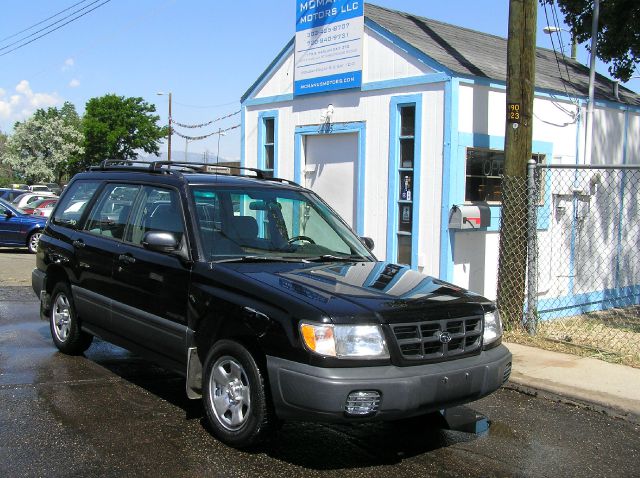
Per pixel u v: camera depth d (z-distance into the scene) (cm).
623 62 1292
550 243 1000
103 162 685
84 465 409
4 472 394
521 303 801
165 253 517
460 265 884
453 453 457
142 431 470
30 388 561
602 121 1112
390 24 981
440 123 870
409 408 402
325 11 1023
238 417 439
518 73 780
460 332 440
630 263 1148
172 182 551
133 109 7562
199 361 482
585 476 425
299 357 396
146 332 527
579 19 1270
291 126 1103
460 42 1055
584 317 1003
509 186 792
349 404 389
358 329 399
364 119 976
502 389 621
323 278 461
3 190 2347
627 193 1138
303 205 585
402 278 493
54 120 7288
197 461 421
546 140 994
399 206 935
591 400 564
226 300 446
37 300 1009
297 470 415
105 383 584
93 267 600
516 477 420
